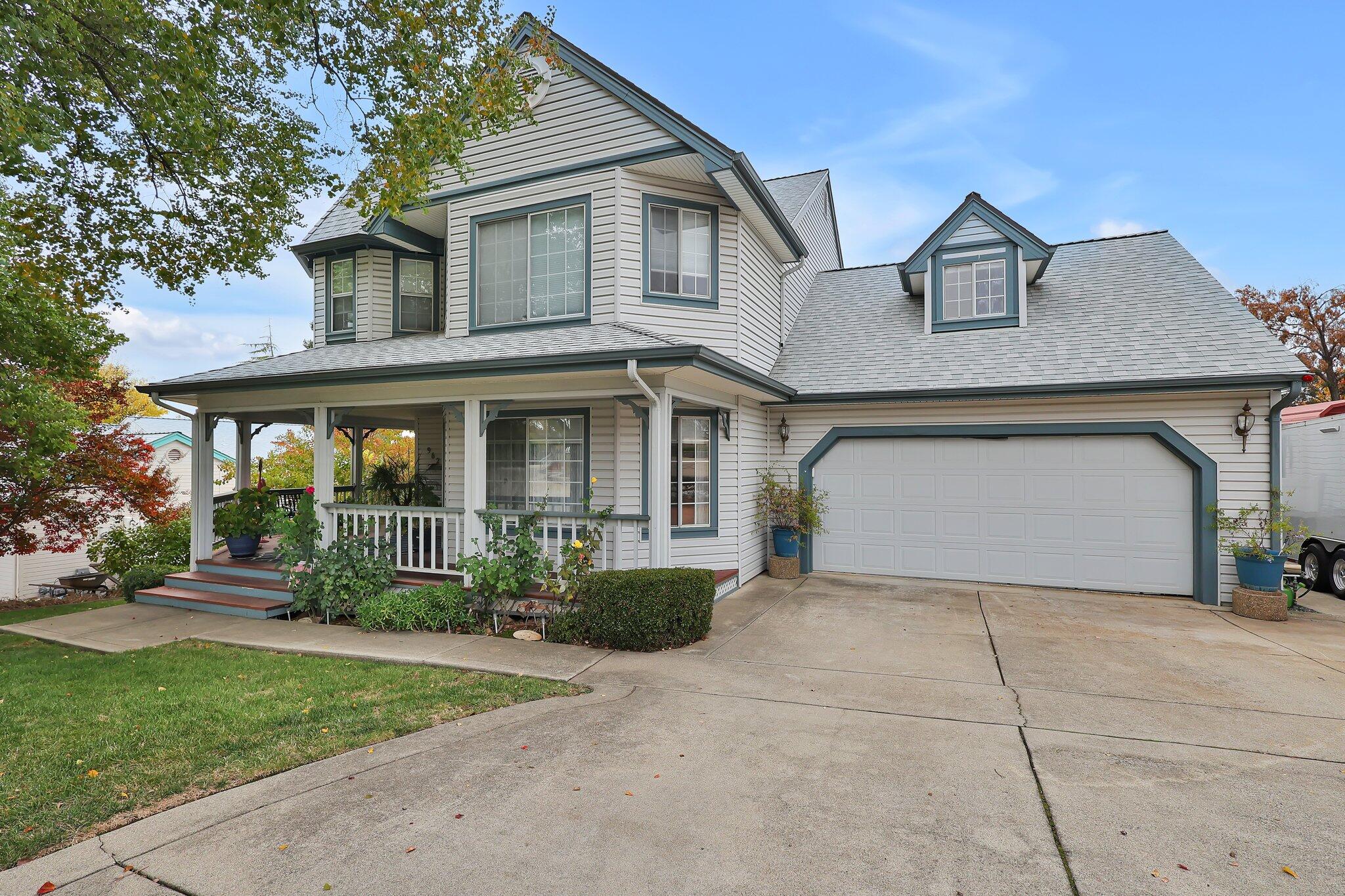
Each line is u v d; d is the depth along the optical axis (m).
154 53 7.31
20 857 3.07
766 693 5.27
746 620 7.72
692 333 9.41
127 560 12.74
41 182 8.57
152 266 9.90
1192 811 3.41
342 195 11.76
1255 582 8.06
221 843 3.16
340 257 11.84
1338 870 2.91
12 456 9.89
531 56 9.56
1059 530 9.63
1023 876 2.87
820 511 10.87
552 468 9.84
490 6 7.62
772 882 2.84
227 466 23.95
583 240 9.31
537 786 3.71
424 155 7.61
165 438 20.14
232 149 9.03
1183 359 9.02
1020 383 9.48
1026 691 5.32
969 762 3.99
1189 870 2.91
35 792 3.71
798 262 11.95
